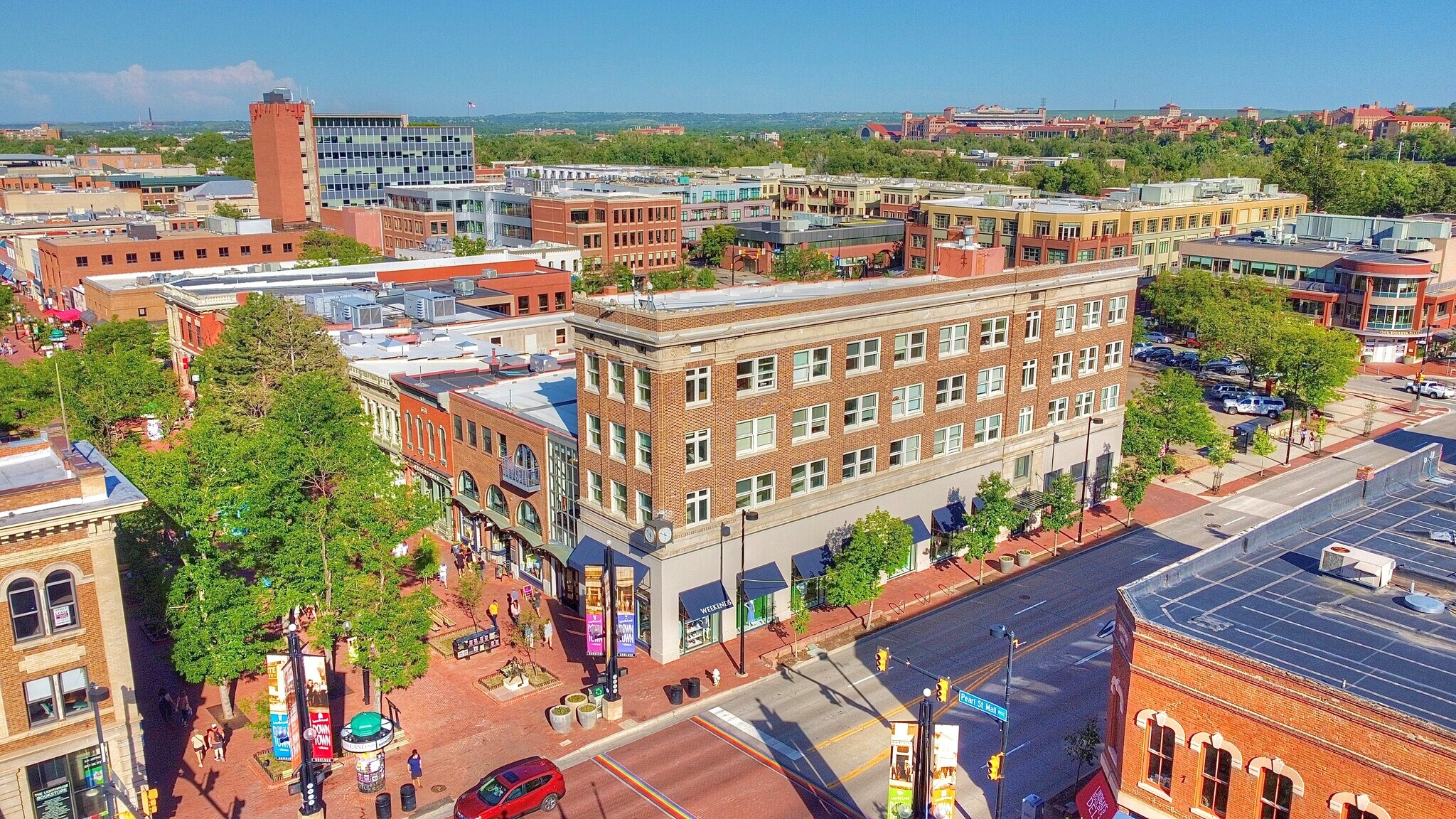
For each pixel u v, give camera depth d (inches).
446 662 1990.7
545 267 4948.3
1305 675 1114.1
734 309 1910.7
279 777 1595.7
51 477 1428.4
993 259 2551.7
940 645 2054.6
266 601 1860.2
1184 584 1362.0
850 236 6884.8
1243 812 1111.6
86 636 1349.7
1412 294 4527.6
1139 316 4827.8
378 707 1755.7
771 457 2041.1
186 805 1535.4
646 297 2027.6
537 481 2228.1
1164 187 6225.4
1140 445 2790.4
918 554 2402.8
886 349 2193.7
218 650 1662.2
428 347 2960.1
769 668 1963.6
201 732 1728.6
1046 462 2657.5
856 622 2158.0
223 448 1920.5
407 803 1528.1
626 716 1788.9
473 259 4726.9
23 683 1310.3
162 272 5142.7
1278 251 4963.1
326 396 2140.7
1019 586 2341.3
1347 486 1648.6
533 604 2242.9
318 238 5994.1
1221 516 2807.6
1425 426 3683.6
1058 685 1891.0
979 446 2463.1
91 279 4904.0
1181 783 1163.9
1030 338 2524.6
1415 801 975.0
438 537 2664.9
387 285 4067.4
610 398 1962.4
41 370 3048.7
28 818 1338.6
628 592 1845.5
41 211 7849.4
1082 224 5664.4
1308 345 3499.0
